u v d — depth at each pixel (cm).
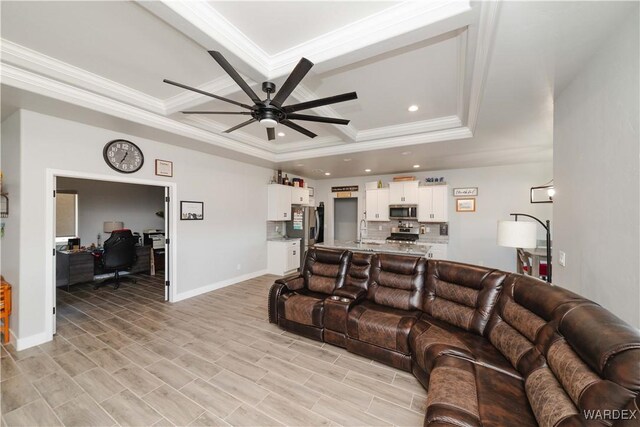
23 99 255
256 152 504
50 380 225
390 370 244
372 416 188
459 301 252
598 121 177
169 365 249
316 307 298
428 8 170
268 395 209
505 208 569
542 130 344
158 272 633
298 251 662
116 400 202
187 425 179
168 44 217
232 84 272
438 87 279
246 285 527
